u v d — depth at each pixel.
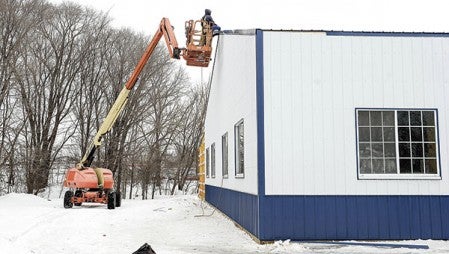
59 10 37.00
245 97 10.80
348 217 9.30
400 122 9.71
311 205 9.29
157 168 40.16
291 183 9.31
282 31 9.64
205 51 14.52
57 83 36.03
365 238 9.26
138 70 18.30
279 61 9.59
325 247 8.70
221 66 15.45
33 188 31.42
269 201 9.23
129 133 40.62
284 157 9.36
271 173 9.30
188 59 14.80
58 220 13.19
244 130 10.91
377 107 9.65
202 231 11.19
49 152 34.59
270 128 9.41
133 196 41.38
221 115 15.51
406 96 9.73
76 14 37.78
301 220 9.23
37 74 36.00
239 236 10.30
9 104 33.12
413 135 9.66
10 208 17.50
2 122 30.91
